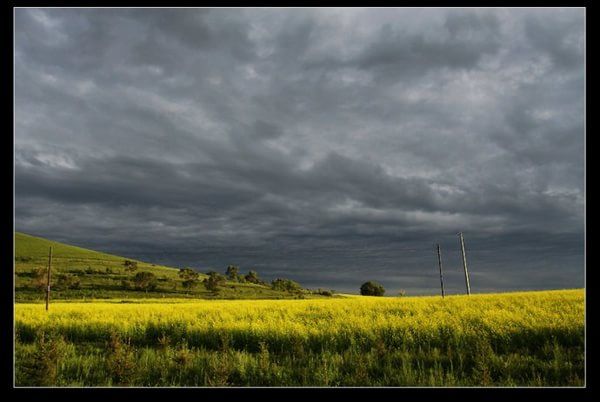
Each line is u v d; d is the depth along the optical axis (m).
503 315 16.28
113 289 87.81
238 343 15.47
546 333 13.16
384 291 129.00
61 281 83.31
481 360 10.34
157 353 13.29
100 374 10.72
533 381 9.28
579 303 20.92
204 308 27.91
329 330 15.03
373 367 10.85
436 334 14.03
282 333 15.08
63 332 18.39
